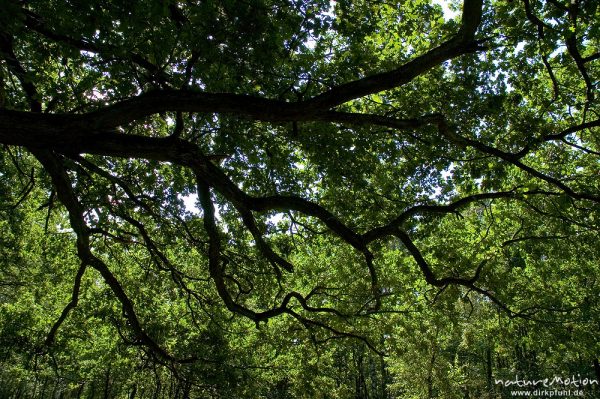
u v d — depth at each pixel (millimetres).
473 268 10898
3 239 16281
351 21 6824
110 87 7254
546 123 9812
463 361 31562
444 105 8961
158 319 13844
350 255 11227
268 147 8828
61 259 12383
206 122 8734
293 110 4918
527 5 6953
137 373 20109
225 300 6422
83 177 9195
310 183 10688
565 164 11820
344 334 8016
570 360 25016
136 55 7008
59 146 4738
